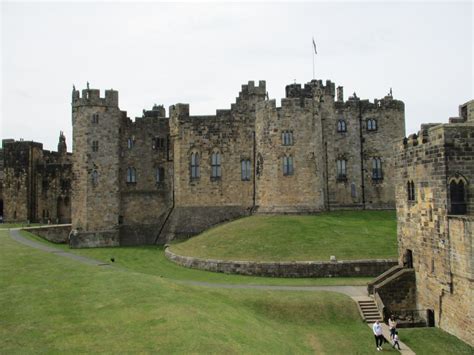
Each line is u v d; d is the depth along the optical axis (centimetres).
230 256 4966
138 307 3042
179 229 6944
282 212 6197
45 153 9569
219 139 7106
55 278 3722
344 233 5269
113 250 6494
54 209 9025
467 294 3089
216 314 3109
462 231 3127
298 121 6269
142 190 7456
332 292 3931
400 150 4134
